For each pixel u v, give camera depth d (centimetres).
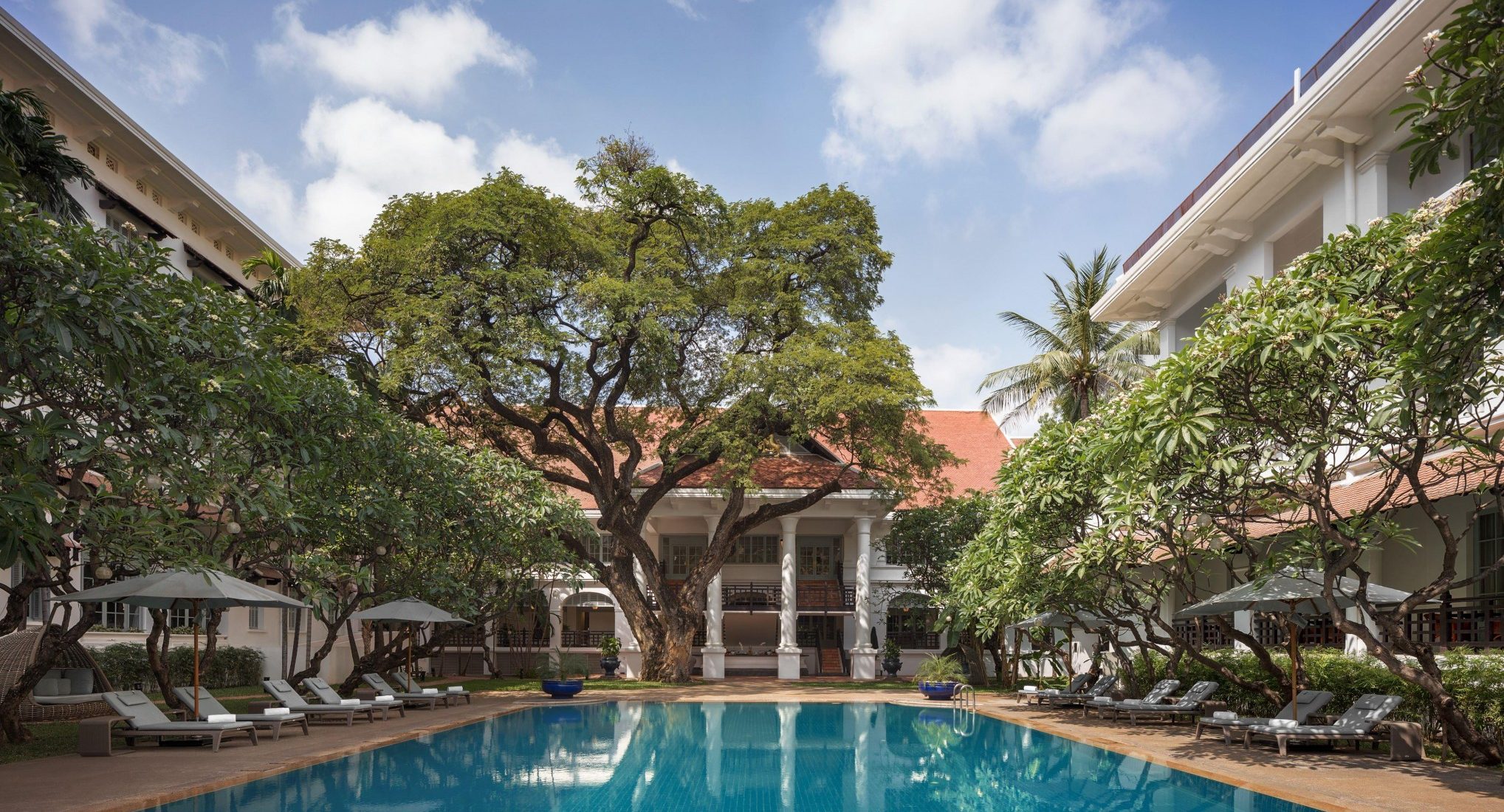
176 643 2630
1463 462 1278
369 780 1248
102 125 2528
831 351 2902
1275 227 2111
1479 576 1215
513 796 1164
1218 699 2039
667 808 1111
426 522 2183
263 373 1308
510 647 3853
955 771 1380
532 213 2809
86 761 1296
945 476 3962
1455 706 1270
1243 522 1415
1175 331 2698
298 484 1683
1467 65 739
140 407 1101
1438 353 877
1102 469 1575
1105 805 1102
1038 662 3438
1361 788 1078
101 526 1281
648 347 2858
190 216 3048
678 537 4219
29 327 923
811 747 1670
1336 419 1211
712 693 2884
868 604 3703
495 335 2764
